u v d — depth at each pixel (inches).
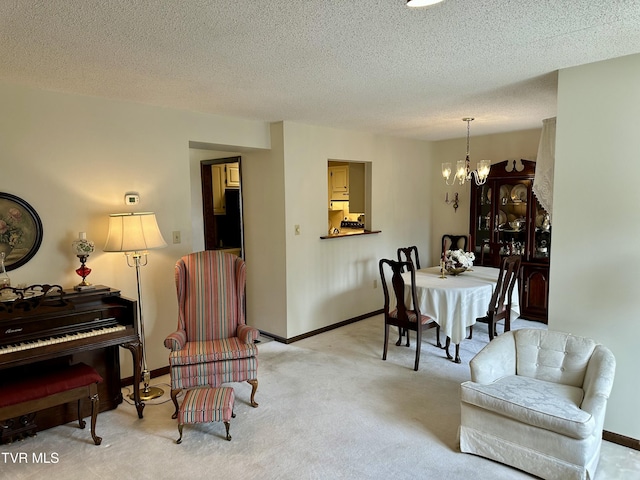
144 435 109.3
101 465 96.4
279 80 115.3
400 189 234.1
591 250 107.1
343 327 205.5
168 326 150.6
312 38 85.7
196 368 117.2
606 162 103.5
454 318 153.4
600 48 93.9
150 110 142.1
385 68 106.4
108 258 134.7
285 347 176.7
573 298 110.7
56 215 123.5
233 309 135.9
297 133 179.8
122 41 85.4
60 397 100.4
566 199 110.1
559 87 109.2
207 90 124.4
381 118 172.9
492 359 105.4
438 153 251.1
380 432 109.3
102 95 128.3
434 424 113.1
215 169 223.3
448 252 187.3
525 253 205.8
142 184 141.4
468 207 241.4
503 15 75.9
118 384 125.5
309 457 98.7
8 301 104.0
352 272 211.2
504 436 94.0
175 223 150.4
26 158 117.3
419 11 73.7
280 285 182.4
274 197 180.7
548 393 95.7
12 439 105.9
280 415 118.6
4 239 113.6
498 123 188.2
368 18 76.3
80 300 115.0
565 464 86.2
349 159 203.9
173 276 150.8
